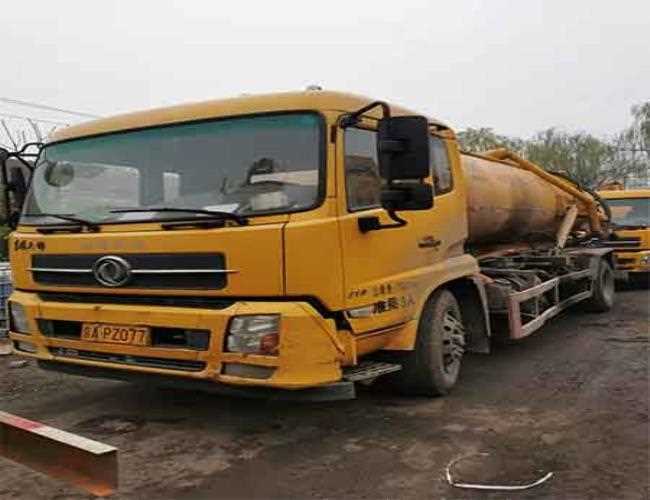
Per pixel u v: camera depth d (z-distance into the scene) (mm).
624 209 13898
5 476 4270
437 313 5738
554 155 40344
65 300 5027
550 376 6590
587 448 4562
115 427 5203
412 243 5305
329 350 4340
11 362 7609
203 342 4398
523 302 7305
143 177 4828
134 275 4625
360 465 4344
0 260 10680
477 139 33312
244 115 4605
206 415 5457
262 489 4008
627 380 6375
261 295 4297
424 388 5730
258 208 4395
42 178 5320
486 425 5086
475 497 3834
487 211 7324
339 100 4547
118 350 4723
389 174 4367
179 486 4078
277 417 5371
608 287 10852
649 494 3828
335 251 4359
